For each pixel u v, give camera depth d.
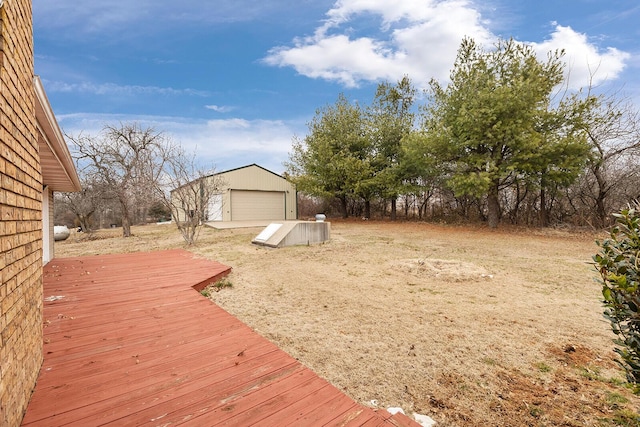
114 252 9.19
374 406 2.19
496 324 3.57
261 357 2.56
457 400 2.26
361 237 10.95
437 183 15.32
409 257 7.46
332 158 16.39
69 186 7.81
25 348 1.91
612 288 1.56
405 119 16.30
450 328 3.47
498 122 10.06
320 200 21.19
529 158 10.27
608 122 10.48
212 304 3.93
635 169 10.59
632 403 2.18
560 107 10.59
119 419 1.80
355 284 5.25
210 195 11.58
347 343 3.14
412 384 2.46
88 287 4.69
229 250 8.62
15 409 1.66
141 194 11.57
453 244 9.36
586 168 11.23
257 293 4.82
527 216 13.09
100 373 2.28
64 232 13.55
